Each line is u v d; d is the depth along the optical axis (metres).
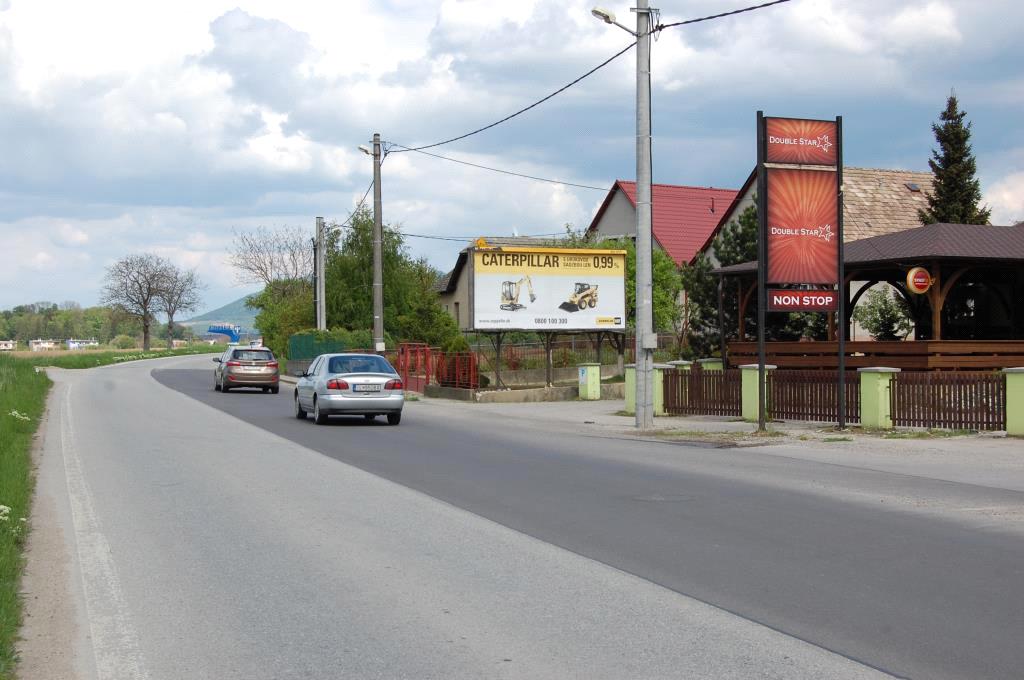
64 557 8.38
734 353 27.83
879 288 34.66
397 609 6.68
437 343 49.72
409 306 52.38
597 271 31.53
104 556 8.40
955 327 29.23
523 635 6.06
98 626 6.39
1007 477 12.89
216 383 36.78
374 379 21.56
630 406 24.88
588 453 16.16
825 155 19.19
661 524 9.69
